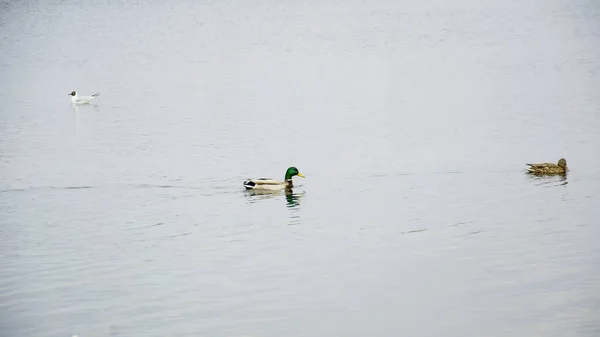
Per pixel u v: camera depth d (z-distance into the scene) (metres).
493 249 32.03
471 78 77.31
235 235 34.44
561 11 129.75
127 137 56.34
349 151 50.16
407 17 130.12
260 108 65.50
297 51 100.25
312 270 30.16
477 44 100.88
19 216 37.84
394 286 28.55
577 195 39.12
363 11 139.75
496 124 57.09
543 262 30.42
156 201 40.00
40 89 79.38
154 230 35.31
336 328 25.23
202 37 115.44
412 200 39.12
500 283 28.53
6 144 55.09
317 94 71.44
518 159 46.94
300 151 50.44
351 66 87.38
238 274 29.89
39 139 56.59
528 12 130.62
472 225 35.09
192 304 27.23
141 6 157.25
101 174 45.84
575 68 80.50
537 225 34.81
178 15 142.62
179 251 32.56
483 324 25.41
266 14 140.25
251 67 88.81
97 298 27.83
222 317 26.16
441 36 108.75
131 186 43.00
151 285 28.97
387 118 60.41
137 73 87.75
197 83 79.56
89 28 128.62
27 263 31.44
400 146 51.16
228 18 136.50
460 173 44.09
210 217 37.06
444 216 36.47
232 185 42.84
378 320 25.83
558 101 64.62
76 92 71.12
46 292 28.44
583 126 55.44
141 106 68.44
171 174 45.41
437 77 78.56
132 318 26.14
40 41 115.56
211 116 62.84
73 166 48.12
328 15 136.00
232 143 53.22
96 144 54.38
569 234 33.50
